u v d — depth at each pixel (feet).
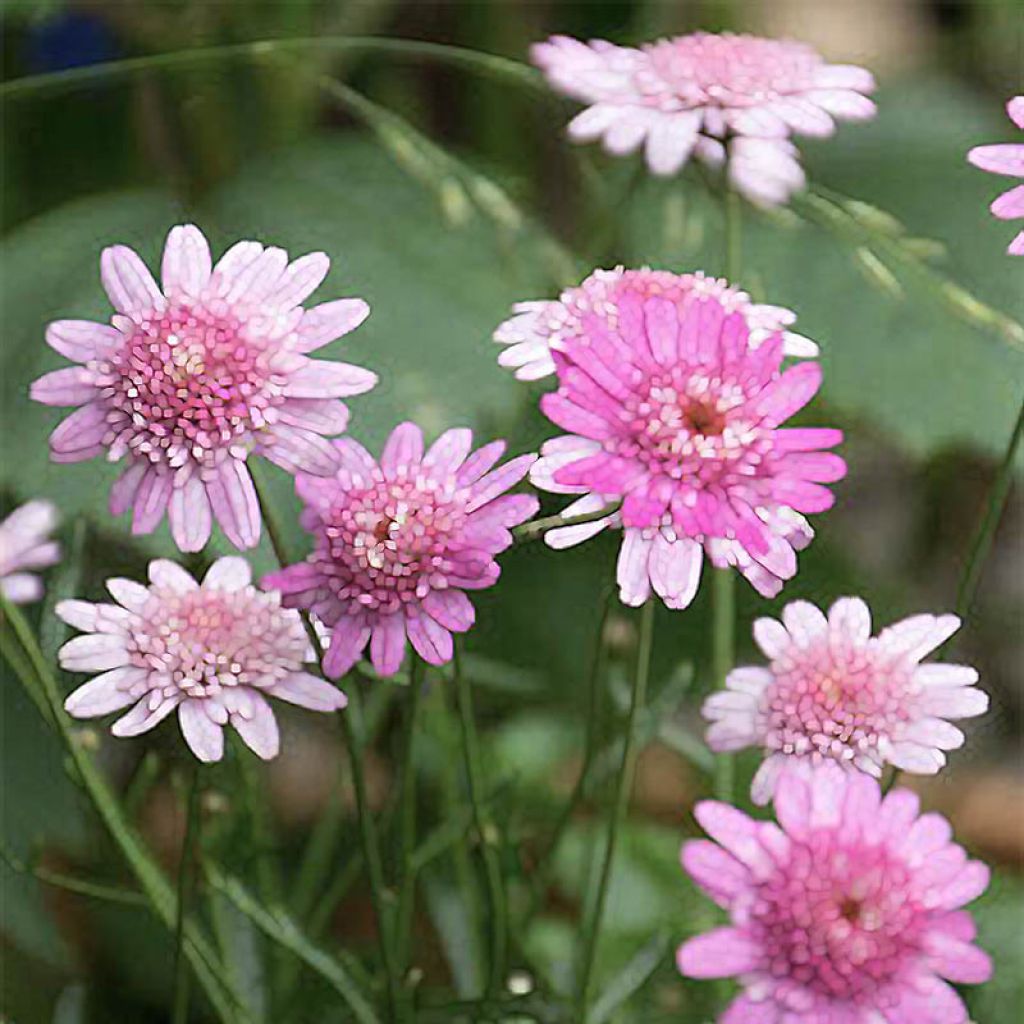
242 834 1.56
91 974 1.86
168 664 1.32
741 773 1.89
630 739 1.40
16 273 2.02
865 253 1.57
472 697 2.06
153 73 2.13
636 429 1.26
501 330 1.35
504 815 1.57
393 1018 1.43
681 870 1.98
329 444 1.30
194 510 1.29
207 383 1.29
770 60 1.47
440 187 1.67
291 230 2.04
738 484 1.25
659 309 1.28
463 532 1.29
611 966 1.92
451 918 1.67
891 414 2.08
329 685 1.33
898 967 1.20
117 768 1.97
